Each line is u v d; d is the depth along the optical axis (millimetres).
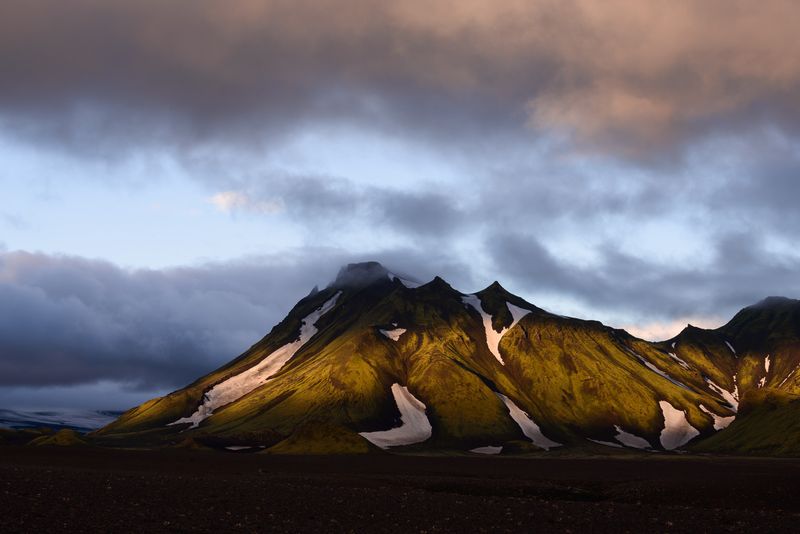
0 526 48938
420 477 119125
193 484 83688
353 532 54781
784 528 62656
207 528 53156
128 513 57594
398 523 60062
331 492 81062
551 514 68062
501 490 100625
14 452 147500
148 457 154875
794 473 133000
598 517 66875
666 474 132250
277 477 107125
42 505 58625
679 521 65438
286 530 54188
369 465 153000
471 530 58125
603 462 195875
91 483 78000
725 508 85938
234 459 161875
